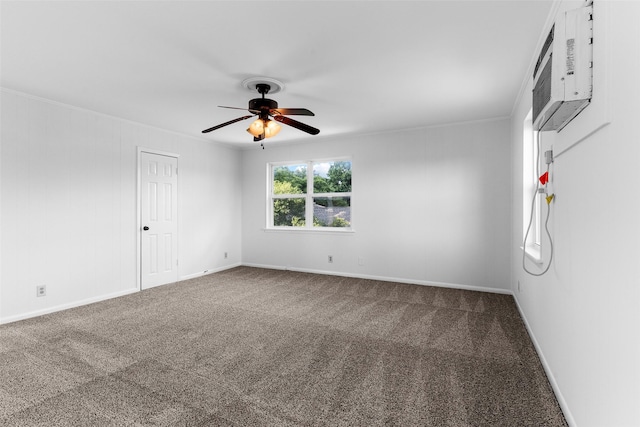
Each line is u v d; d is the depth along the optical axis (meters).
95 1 1.87
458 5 1.92
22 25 2.11
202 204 5.50
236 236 6.24
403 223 4.91
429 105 3.77
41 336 2.90
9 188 3.26
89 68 2.77
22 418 1.77
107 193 4.11
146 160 4.59
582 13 1.41
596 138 1.40
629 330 1.11
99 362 2.41
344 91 3.30
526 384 2.12
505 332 2.99
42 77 2.96
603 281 1.33
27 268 3.39
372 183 5.13
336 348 2.67
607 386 1.29
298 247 5.80
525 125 3.21
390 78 2.98
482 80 3.04
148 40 2.31
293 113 2.94
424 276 4.78
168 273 4.91
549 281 2.21
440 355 2.54
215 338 2.87
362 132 5.06
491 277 4.38
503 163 4.29
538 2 1.89
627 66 1.11
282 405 1.90
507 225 4.27
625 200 1.14
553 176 2.13
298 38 2.29
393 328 3.10
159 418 1.78
